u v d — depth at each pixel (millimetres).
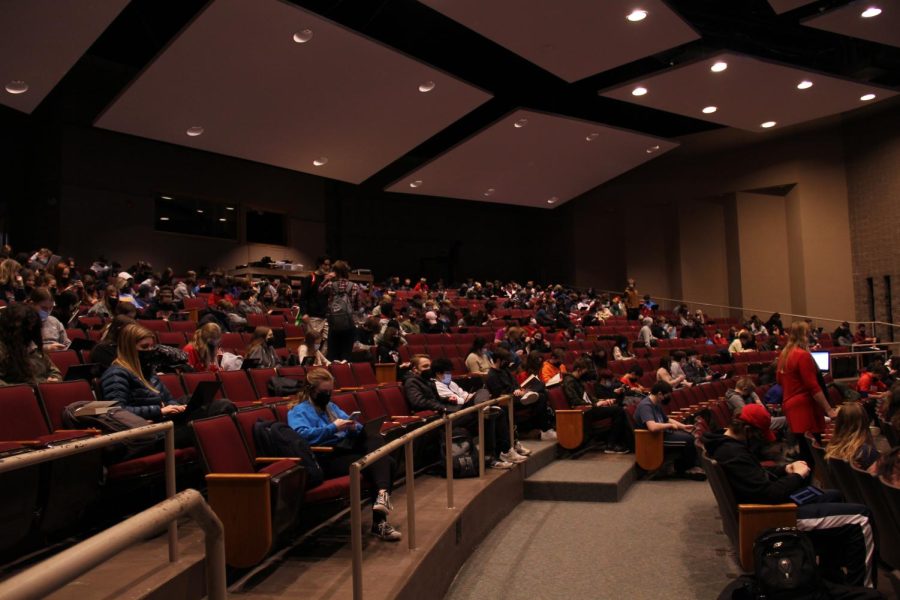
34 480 3059
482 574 4520
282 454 3949
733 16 16375
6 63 9609
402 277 25453
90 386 4395
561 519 5879
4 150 17094
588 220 25406
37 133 17344
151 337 4539
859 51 17406
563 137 15922
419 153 25188
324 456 4336
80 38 9297
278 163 14516
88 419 3773
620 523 5715
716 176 22562
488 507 5527
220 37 10148
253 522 3285
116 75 17578
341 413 4980
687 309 21719
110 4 8766
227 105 11891
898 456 3400
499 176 17719
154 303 9805
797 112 15195
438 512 4648
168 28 17250
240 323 9859
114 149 17625
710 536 5289
